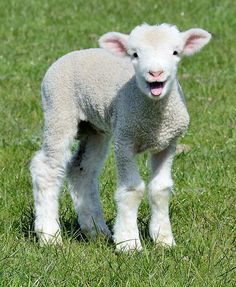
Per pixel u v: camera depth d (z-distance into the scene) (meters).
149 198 16.83
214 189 19.88
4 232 17.34
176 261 15.61
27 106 26.94
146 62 15.13
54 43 34.97
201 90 28.56
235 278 15.14
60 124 17.20
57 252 16.14
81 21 38.69
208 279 14.90
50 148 17.30
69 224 18.48
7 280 14.67
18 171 21.22
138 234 16.39
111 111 16.66
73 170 18.34
